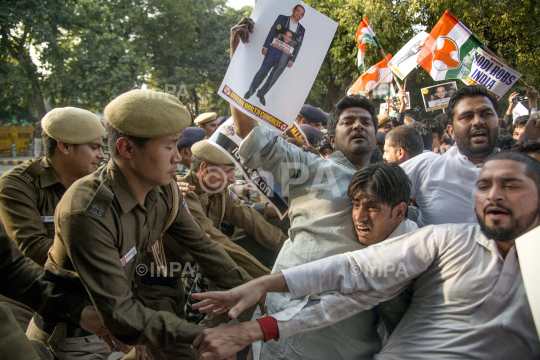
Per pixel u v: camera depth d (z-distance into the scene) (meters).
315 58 1.65
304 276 1.39
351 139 1.78
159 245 1.97
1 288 1.53
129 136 1.38
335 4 10.04
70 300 1.49
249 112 1.66
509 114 5.04
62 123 1.98
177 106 1.42
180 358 1.92
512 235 1.20
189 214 1.87
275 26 1.64
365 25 4.45
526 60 8.95
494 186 1.22
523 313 1.18
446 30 3.75
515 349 1.19
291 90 1.66
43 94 17.55
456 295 1.27
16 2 15.45
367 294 1.39
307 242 1.62
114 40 16.73
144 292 2.05
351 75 10.36
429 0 8.70
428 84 10.83
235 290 1.35
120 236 1.46
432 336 1.28
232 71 1.66
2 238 1.49
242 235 2.50
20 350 1.14
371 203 1.48
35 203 2.01
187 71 20.11
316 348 1.54
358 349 1.55
